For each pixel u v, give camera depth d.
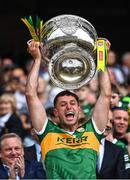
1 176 11.16
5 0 22.84
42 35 10.44
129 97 13.27
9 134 11.32
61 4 23.19
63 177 10.36
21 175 11.09
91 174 10.36
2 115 15.01
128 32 23.47
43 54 10.51
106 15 23.48
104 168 11.68
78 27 10.34
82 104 15.45
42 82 16.17
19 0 22.89
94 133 10.55
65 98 10.49
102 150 11.76
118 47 23.42
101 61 10.30
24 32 22.77
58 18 10.39
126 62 20.03
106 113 10.57
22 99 16.81
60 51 10.22
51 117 12.08
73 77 10.34
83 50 10.22
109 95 10.58
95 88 16.03
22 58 22.31
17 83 17.19
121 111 12.70
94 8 23.45
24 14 22.91
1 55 22.36
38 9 23.03
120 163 11.73
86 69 10.32
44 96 16.34
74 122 10.48
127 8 23.50
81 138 10.49
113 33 23.47
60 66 10.30
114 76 17.58
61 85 10.33
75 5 23.33
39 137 10.54
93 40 10.38
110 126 11.94
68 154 10.41
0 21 22.81
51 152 10.45
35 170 11.40
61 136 10.50
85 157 10.41
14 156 11.20
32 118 10.52
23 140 14.58
